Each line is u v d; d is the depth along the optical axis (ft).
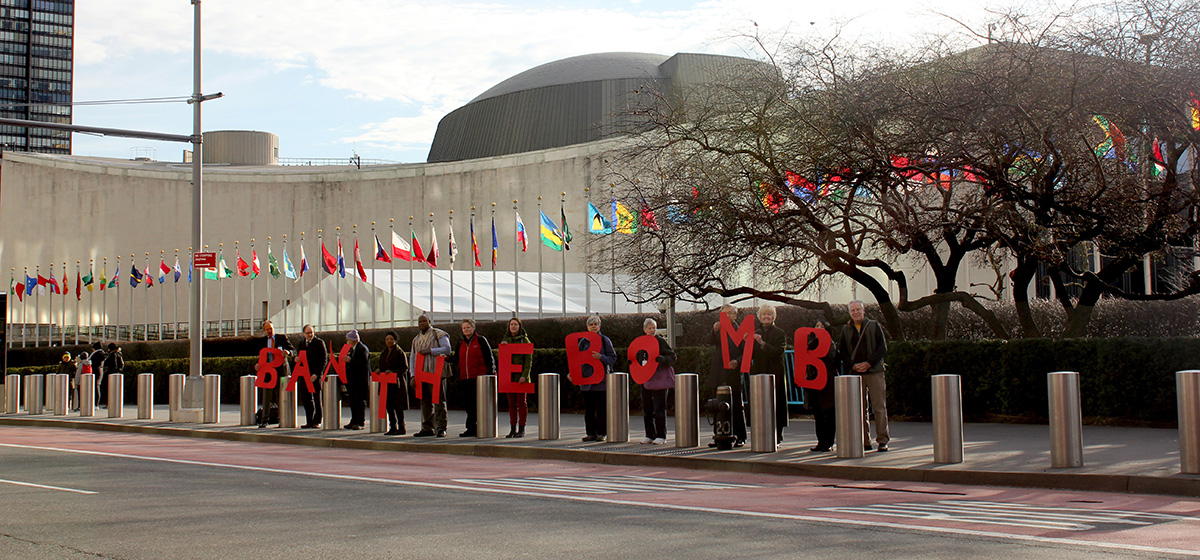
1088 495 32.32
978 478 35.94
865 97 63.10
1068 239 63.57
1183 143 59.11
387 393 59.72
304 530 25.53
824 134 64.13
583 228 182.91
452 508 29.48
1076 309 67.92
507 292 141.28
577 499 31.48
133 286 167.12
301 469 42.70
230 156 283.38
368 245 217.15
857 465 38.73
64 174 250.57
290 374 68.44
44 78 547.08
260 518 27.68
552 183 192.13
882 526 25.50
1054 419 36.55
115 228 239.30
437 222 208.74
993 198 63.36
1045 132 57.06
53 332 249.34
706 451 45.60
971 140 60.80
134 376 127.44
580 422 70.49
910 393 63.31
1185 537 23.59
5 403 90.07
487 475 39.96
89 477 39.19
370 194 217.97
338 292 137.90
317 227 221.87
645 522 26.48
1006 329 82.33
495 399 55.57
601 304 146.51
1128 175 61.67
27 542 23.97
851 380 41.45
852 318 44.73
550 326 107.76
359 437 58.29
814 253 70.08
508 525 26.08
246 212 226.17
